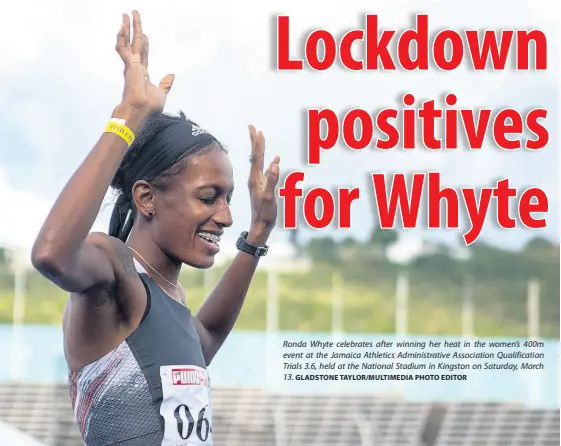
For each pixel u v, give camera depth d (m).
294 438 38.44
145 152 5.51
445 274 119.50
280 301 117.62
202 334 6.57
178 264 5.65
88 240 5.00
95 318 5.07
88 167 4.69
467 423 37.81
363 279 120.00
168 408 5.25
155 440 5.20
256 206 6.82
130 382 5.18
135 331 5.23
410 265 120.50
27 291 112.62
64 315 5.38
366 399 40.97
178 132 5.52
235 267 6.81
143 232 5.57
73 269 4.66
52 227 4.53
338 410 40.12
